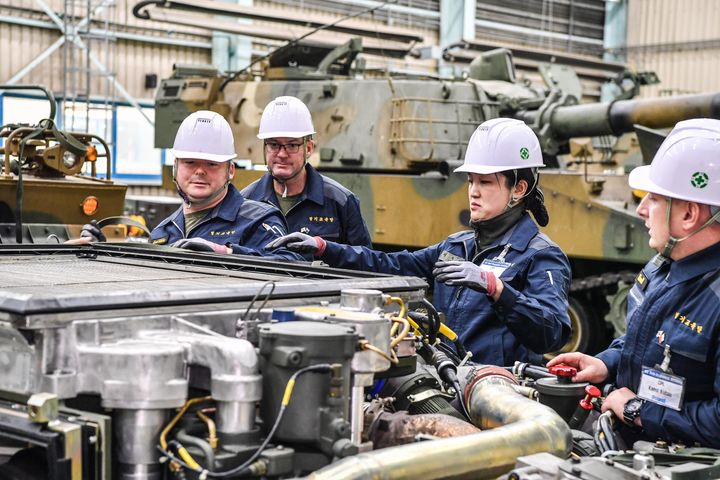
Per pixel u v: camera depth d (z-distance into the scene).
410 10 19.00
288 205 5.48
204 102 10.90
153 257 3.01
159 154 16.84
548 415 2.22
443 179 9.23
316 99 10.20
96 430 1.82
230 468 1.86
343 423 1.91
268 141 5.34
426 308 2.62
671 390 2.65
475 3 19.75
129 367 1.83
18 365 1.86
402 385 2.51
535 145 3.77
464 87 9.91
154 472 1.90
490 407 2.35
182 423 1.95
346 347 1.92
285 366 1.88
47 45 15.52
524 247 3.70
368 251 4.08
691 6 21.02
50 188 6.09
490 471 2.01
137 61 16.56
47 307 1.82
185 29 16.78
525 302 3.35
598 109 9.39
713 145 2.62
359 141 9.89
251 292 2.16
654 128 9.09
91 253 3.16
